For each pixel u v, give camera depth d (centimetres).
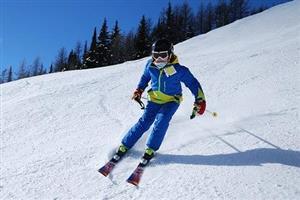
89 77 1055
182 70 432
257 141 434
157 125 412
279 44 1152
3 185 390
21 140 536
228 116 536
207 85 745
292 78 683
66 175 401
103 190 366
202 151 427
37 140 529
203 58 1095
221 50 1331
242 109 559
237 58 974
